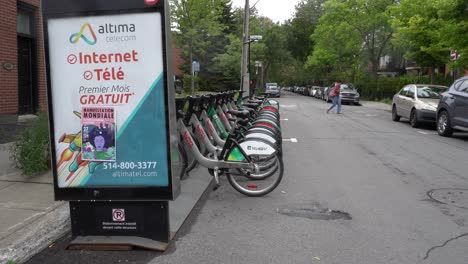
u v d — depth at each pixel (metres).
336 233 4.91
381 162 8.94
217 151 6.48
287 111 23.47
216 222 5.27
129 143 4.38
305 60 61.47
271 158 6.33
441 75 26.42
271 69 61.59
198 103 6.86
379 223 5.25
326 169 8.21
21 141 6.84
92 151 4.40
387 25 35.16
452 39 15.47
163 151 4.36
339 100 21.75
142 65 4.27
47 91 4.36
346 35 37.75
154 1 4.15
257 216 5.48
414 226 5.16
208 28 25.95
